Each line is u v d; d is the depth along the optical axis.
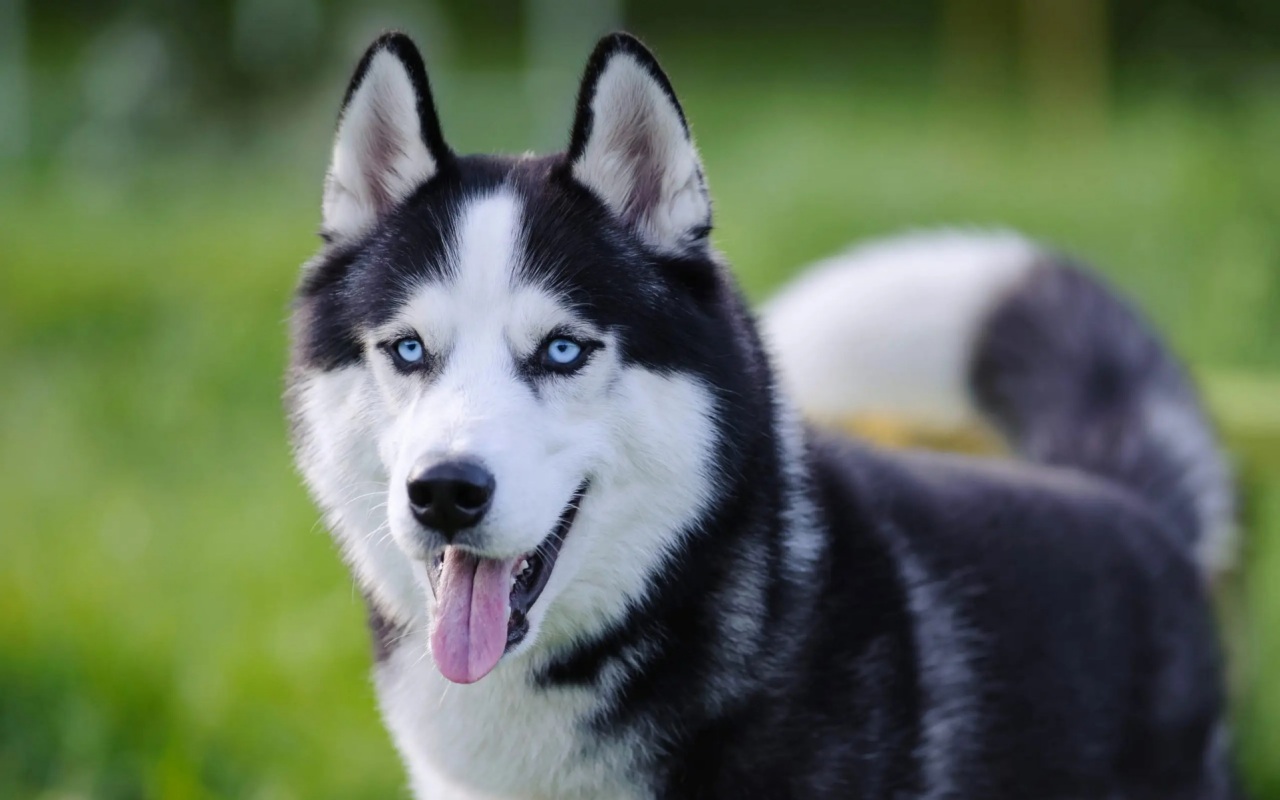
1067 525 3.25
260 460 6.23
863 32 19.98
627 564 2.75
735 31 20.36
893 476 3.14
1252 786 4.06
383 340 2.75
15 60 14.04
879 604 2.90
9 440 6.28
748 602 2.76
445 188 2.88
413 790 3.04
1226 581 3.85
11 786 3.99
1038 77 14.58
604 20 13.88
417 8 15.14
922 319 4.02
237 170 12.38
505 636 2.62
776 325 4.29
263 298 8.26
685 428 2.74
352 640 4.59
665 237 2.88
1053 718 3.11
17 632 4.47
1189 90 12.26
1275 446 4.15
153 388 6.97
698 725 2.74
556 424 2.67
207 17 13.49
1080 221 9.01
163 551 5.25
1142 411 3.72
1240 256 7.60
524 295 2.71
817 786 2.75
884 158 11.45
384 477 2.79
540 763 2.80
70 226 10.15
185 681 4.32
